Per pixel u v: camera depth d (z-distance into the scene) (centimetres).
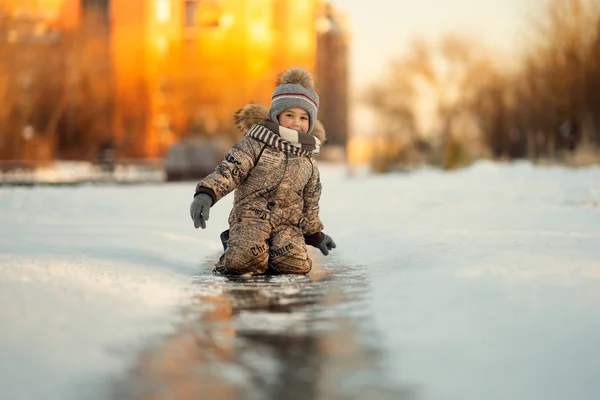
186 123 5494
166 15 5747
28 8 5072
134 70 5481
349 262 484
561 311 249
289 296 334
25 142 4469
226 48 5906
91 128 5081
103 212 946
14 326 232
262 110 480
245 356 218
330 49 9119
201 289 357
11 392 178
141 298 309
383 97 4347
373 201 1125
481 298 279
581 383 184
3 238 555
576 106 2633
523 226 605
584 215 714
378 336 241
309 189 475
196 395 180
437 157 3231
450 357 209
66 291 293
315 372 200
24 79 4559
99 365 205
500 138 3209
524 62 2881
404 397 178
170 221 812
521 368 196
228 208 994
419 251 453
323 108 9025
